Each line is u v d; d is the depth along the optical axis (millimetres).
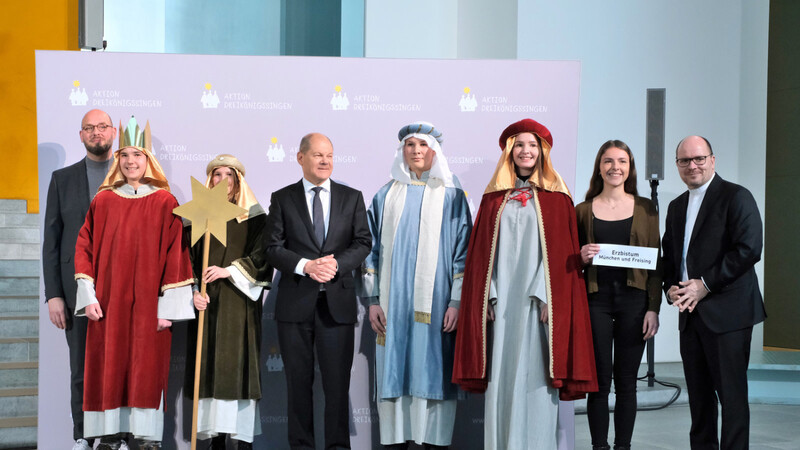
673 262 3465
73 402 3646
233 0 7391
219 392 3463
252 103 3846
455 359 3412
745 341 3281
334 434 3516
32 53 6562
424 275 3590
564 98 3938
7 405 4176
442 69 3912
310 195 3623
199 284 3562
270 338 3898
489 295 3389
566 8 6352
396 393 3564
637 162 6473
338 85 3879
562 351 3301
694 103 6531
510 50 6383
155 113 3797
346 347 3545
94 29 5055
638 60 6457
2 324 4781
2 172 6465
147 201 3480
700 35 6539
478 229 3475
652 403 5219
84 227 3484
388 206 3699
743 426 3258
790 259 7633
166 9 7168
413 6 7102
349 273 3566
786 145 7680
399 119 3896
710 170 3385
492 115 3926
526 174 3502
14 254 5508
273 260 3465
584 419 4996
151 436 3410
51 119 3740
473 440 3943
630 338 3414
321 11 7500
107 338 3373
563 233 3387
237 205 3557
